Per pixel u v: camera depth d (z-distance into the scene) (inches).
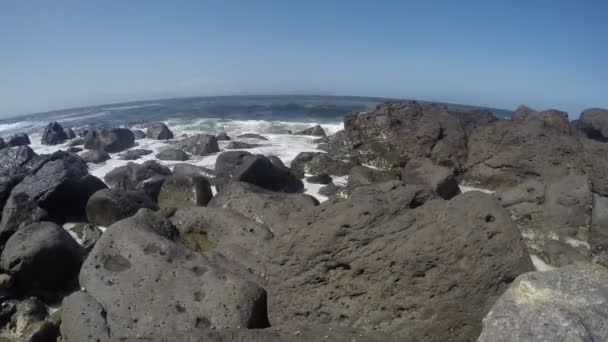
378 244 188.1
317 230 196.4
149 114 1330.0
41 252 264.5
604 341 122.9
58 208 367.6
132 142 686.5
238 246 263.9
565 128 502.3
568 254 272.5
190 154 610.2
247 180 389.4
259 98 2388.0
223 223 283.7
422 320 175.3
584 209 299.3
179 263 225.0
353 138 531.5
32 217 329.1
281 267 199.2
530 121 426.6
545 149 381.7
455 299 173.5
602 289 137.0
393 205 205.5
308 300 192.1
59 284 272.7
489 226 180.9
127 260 227.3
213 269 219.8
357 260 188.1
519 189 331.9
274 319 199.2
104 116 1331.2
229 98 2438.5
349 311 185.3
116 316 201.8
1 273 270.7
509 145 403.2
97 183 393.4
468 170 430.0
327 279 192.2
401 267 181.9
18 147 492.1
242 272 235.8
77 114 1457.9
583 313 128.6
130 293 209.9
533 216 311.9
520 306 136.7
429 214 195.2
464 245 178.2
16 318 243.3
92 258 231.0
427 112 506.6
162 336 164.7
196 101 2055.9
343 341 165.8
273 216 301.3
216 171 445.1
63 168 380.8
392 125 497.4
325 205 209.9
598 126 591.8
